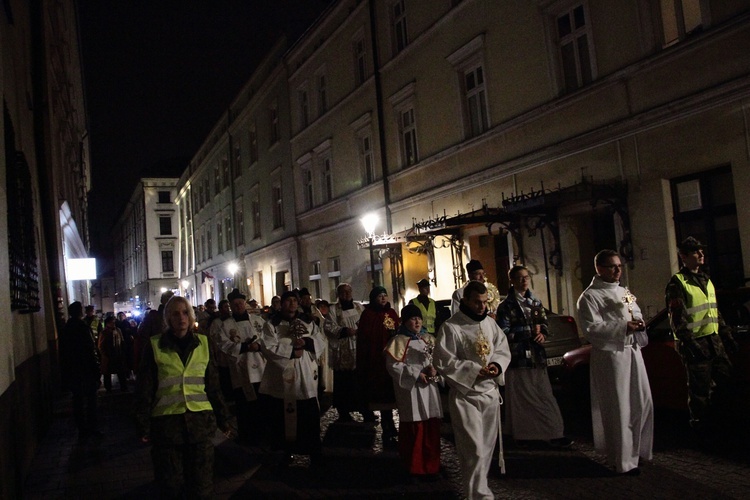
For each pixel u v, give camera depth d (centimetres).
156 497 623
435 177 1661
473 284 542
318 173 2436
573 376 866
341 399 937
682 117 986
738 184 911
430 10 1652
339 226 2228
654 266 1043
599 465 617
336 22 2217
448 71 1585
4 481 512
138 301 6712
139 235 7000
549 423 672
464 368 524
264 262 3103
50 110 1510
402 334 631
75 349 937
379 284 1988
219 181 4062
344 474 659
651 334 768
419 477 615
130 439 917
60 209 1716
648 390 603
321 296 2444
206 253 4484
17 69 1005
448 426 851
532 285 1317
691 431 711
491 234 1387
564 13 1234
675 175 1009
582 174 1177
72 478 712
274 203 2955
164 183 6500
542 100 1277
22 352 738
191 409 464
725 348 633
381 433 843
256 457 759
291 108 2683
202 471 466
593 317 599
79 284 2659
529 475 602
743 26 902
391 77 1856
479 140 1470
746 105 897
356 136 2103
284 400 699
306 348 716
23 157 901
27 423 742
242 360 846
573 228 1221
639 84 1070
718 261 970
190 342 480
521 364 677
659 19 1050
